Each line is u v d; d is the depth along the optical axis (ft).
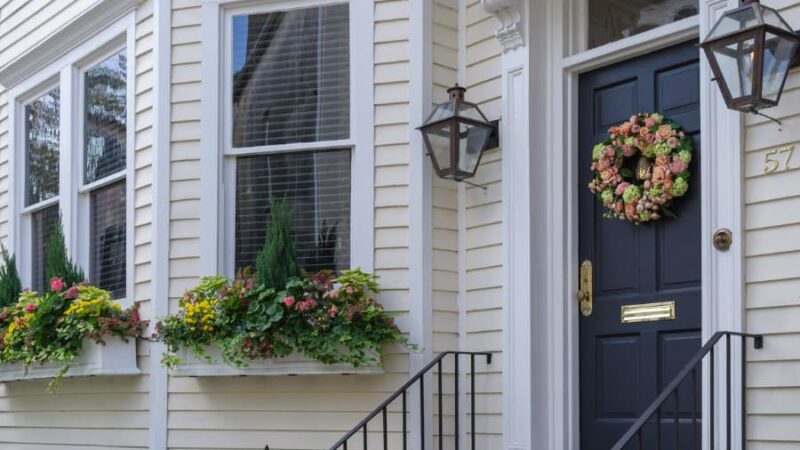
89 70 21.52
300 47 17.57
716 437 12.69
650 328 14.37
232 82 17.84
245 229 17.48
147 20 19.04
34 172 23.39
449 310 16.21
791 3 12.59
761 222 12.57
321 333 15.79
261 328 15.84
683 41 14.39
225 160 17.69
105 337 17.92
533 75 15.71
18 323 19.54
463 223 16.42
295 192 17.28
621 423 14.60
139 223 18.51
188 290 16.92
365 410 16.08
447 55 16.84
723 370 12.69
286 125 17.46
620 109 15.21
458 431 15.60
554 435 15.05
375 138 16.67
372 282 15.96
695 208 13.93
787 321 12.19
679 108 14.35
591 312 15.14
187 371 16.88
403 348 15.99
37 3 23.06
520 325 15.30
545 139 15.72
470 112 16.15
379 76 16.80
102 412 18.81
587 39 15.85
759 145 12.69
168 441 17.37
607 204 14.80
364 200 16.57
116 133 20.21
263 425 16.67
